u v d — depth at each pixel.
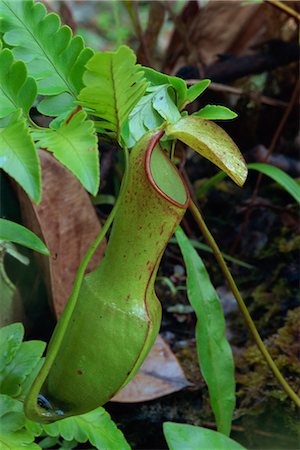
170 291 0.73
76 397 0.46
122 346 0.45
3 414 0.48
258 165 0.67
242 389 0.65
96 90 0.43
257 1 0.77
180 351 0.68
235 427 0.63
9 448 0.47
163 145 0.47
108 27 1.38
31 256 0.63
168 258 0.77
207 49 0.87
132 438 0.62
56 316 0.61
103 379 0.45
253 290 0.73
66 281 0.61
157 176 0.45
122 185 0.45
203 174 0.86
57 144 0.42
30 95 0.46
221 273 0.75
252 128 0.86
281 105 0.85
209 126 0.46
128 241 0.45
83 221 0.61
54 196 0.59
